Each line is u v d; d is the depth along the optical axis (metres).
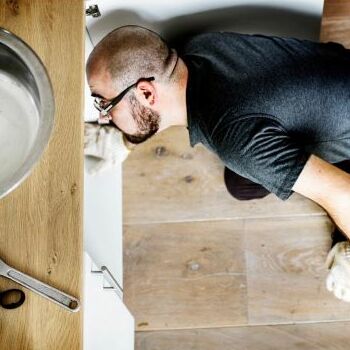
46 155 1.00
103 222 1.47
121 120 1.33
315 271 1.74
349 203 1.17
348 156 1.44
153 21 1.37
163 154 1.80
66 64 1.04
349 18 1.71
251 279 1.75
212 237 1.77
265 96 1.20
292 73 1.24
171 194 1.79
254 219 1.77
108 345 1.32
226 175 1.70
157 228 1.78
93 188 1.44
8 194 0.99
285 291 1.73
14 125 1.14
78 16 1.05
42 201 0.99
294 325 1.72
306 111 1.25
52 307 0.95
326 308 1.72
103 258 1.43
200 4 1.32
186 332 1.73
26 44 1.04
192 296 1.75
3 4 1.06
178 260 1.77
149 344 1.74
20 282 0.95
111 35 1.22
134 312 1.75
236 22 1.41
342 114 1.29
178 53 1.33
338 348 1.70
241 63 1.24
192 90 1.24
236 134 1.19
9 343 0.94
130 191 1.80
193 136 1.29
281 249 1.75
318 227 1.75
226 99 1.20
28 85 1.13
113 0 1.25
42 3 1.06
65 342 0.94
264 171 1.19
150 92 1.24
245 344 1.72
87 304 1.16
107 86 1.24
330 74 1.26
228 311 1.74
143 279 1.76
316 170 1.16
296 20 1.43
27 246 0.97
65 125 1.01
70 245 0.97
